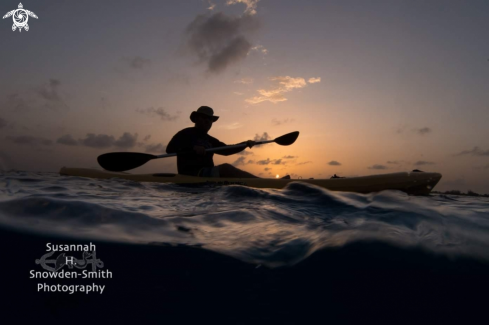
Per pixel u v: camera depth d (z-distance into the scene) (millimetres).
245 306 746
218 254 976
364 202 1812
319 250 999
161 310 727
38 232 1029
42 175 3879
